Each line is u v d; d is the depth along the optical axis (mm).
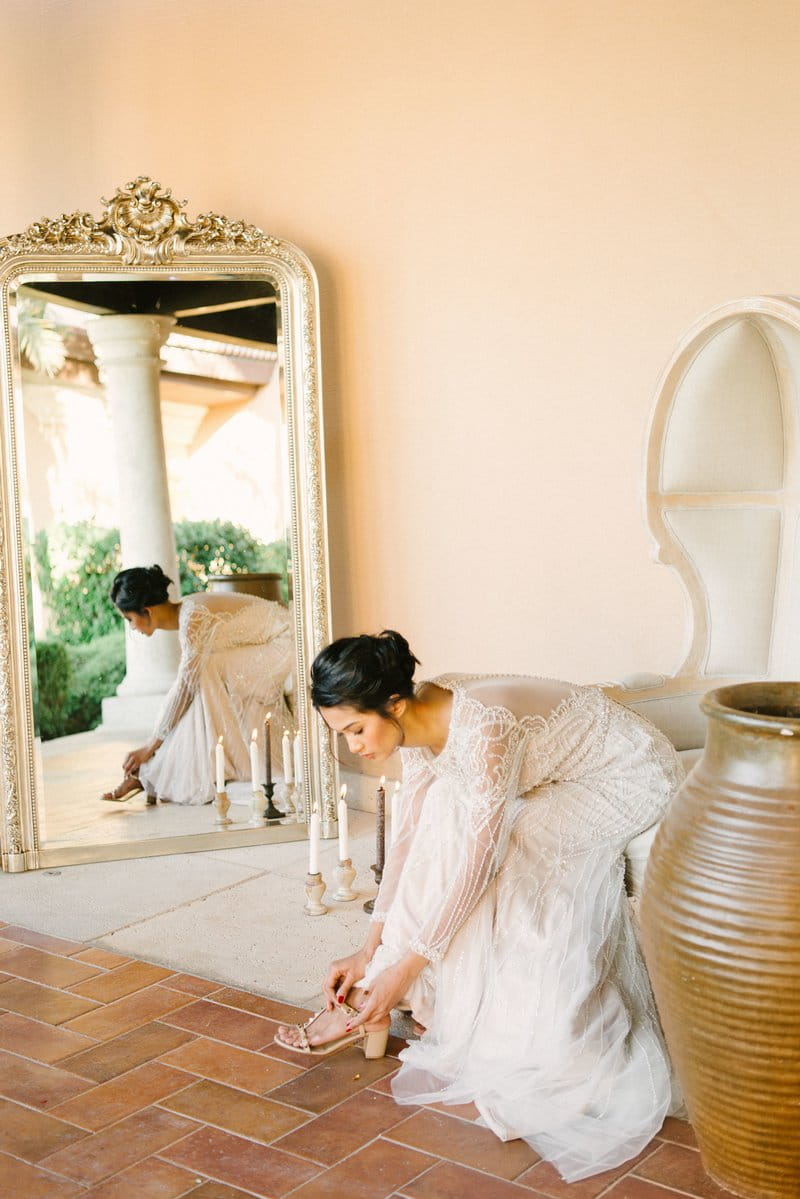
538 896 2672
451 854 2693
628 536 4133
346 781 4836
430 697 2691
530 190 4223
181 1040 2848
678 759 2869
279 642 4477
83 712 4297
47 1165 2340
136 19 4746
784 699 2381
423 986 2738
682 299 3961
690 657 3631
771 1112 2090
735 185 3830
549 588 4332
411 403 4570
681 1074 2232
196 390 4395
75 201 4820
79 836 4305
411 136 4430
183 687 4402
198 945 3432
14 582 4180
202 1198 2225
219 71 4699
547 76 4148
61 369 4246
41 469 4230
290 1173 2303
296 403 4438
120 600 4336
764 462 3539
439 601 4602
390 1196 2225
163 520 4371
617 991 2615
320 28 4535
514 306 4301
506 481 4391
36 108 4812
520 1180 2273
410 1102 2543
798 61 3684
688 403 3508
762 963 2008
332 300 4680
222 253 4352
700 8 3838
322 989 3115
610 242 4082
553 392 4250
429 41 4355
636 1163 2324
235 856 4293
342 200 4598
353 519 4770
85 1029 2916
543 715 2707
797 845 2023
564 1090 2484
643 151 3990
